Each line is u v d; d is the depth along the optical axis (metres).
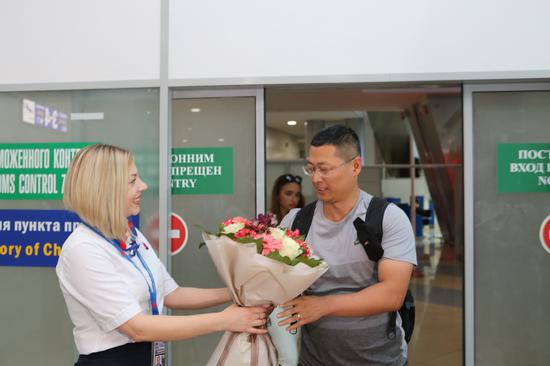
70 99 3.05
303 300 1.55
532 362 2.81
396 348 1.78
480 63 2.76
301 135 13.37
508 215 2.85
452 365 4.25
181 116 3.03
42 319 3.01
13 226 3.03
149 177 3.00
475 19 2.76
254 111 3.00
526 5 2.74
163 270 1.85
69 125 3.05
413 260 1.65
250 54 2.86
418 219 14.06
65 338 2.99
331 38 2.82
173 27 2.91
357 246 1.70
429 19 2.78
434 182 11.07
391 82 2.82
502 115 2.87
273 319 1.79
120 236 1.56
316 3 2.83
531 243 2.84
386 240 1.65
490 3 2.75
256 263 1.39
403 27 2.79
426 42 2.78
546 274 2.82
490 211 2.86
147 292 1.63
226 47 2.88
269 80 2.84
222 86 2.91
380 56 2.80
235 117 3.01
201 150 3.03
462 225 2.93
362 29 2.81
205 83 2.88
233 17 2.87
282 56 2.85
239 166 3.01
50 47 2.99
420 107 9.23
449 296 7.09
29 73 3.00
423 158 11.17
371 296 1.57
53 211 3.02
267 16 2.85
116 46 2.95
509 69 2.75
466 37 2.76
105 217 1.52
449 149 9.38
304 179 8.53
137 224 2.98
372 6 2.80
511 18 2.74
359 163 1.71
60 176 3.03
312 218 1.84
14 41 3.01
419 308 6.37
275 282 1.43
